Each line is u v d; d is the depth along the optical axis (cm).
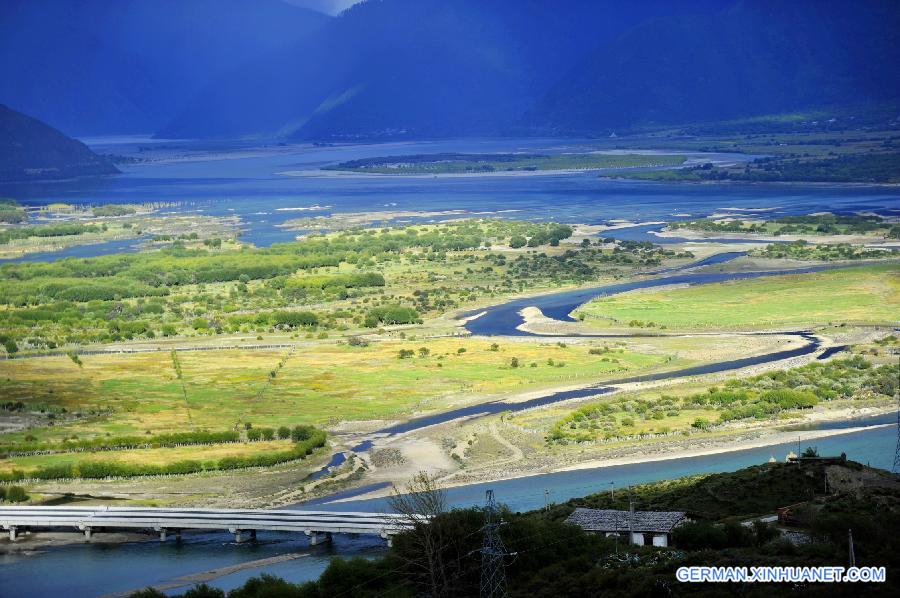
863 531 16488
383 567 17475
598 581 15825
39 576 19388
